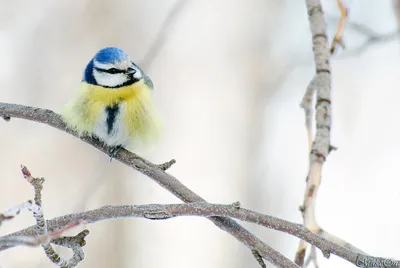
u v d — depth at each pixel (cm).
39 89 1476
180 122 1492
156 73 1499
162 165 599
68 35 1499
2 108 702
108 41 1489
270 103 1498
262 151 1468
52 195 1335
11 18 1506
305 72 1480
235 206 495
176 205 498
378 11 1276
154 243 1338
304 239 482
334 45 757
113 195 1287
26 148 1368
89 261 1273
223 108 1505
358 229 1237
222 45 1544
